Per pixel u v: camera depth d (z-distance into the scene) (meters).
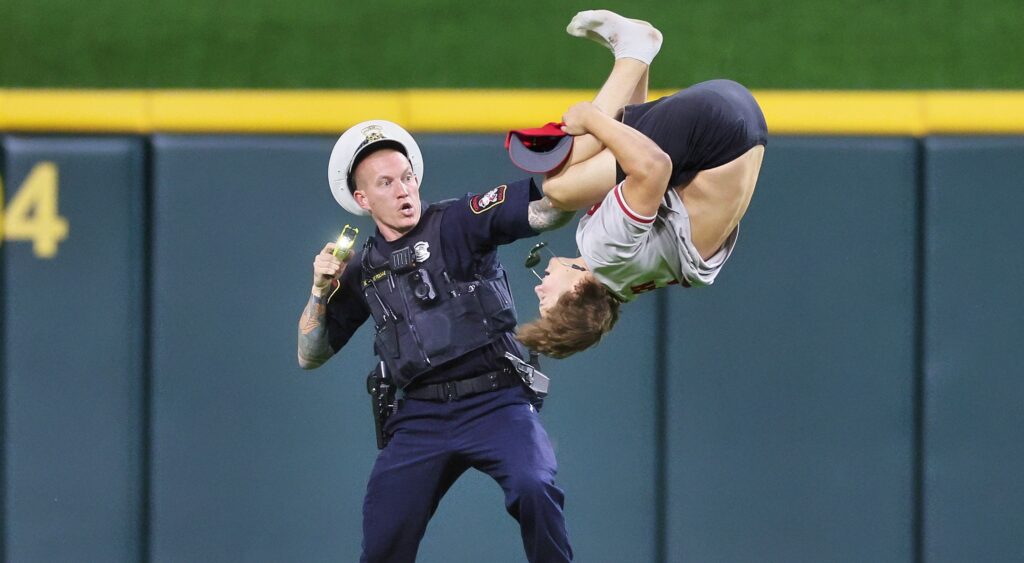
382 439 16.20
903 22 25.16
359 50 25.14
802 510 22.64
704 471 22.62
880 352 22.67
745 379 22.67
